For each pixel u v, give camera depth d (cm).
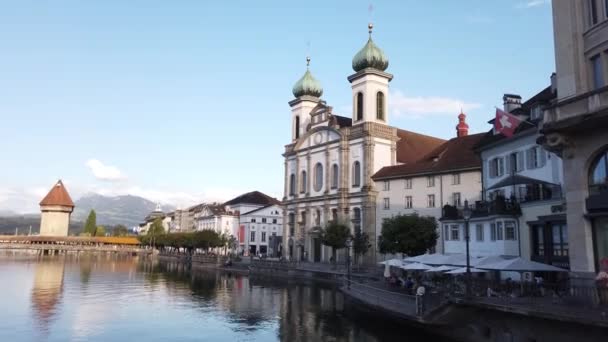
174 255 14838
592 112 2362
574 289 2459
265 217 15662
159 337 3397
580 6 2717
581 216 2564
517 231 4247
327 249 9619
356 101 9744
